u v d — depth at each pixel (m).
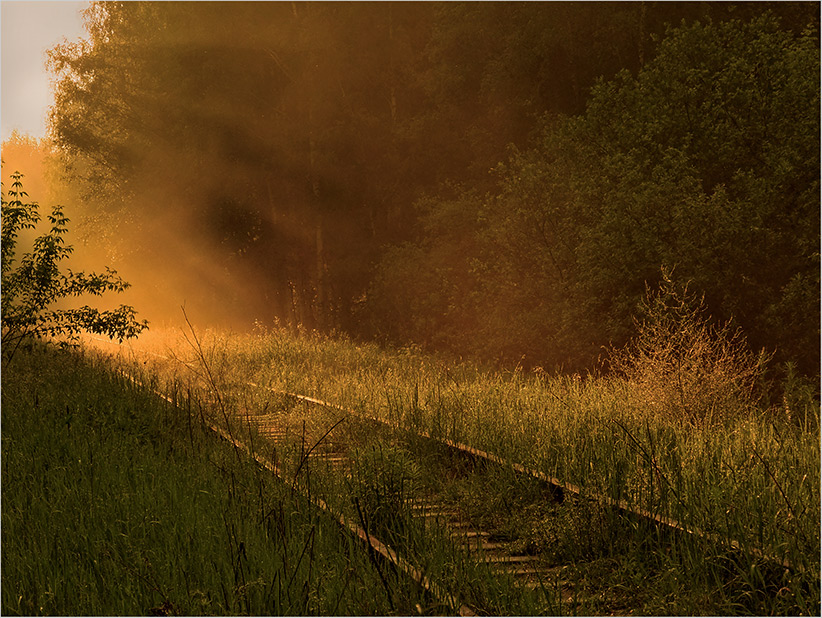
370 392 20.67
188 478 12.00
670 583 8.19
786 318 23.14
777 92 25.23
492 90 41.00
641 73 29.00
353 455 11.32
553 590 8.29
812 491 10.04
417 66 50.84
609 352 25.73
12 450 13.95
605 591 8.41
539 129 38.41
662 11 37.09
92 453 13.65
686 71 27.36
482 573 8.44
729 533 8.91
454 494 12.07
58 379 22.38
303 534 9.36
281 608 7.59
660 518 9.41
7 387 20.42
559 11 38.69
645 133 27.81
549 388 21.05
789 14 35.56
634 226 25.23
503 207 34.25
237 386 24.33
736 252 23.47
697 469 11.17
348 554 8.97
